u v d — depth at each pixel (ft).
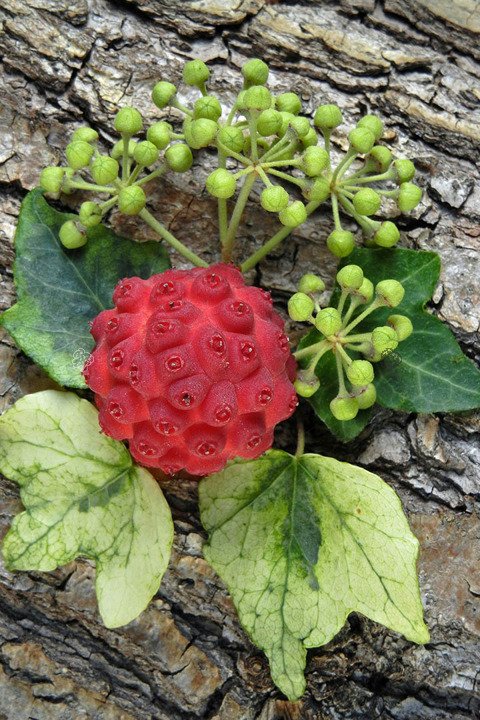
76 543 0.57
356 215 0.58
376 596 0.57
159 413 0.50
